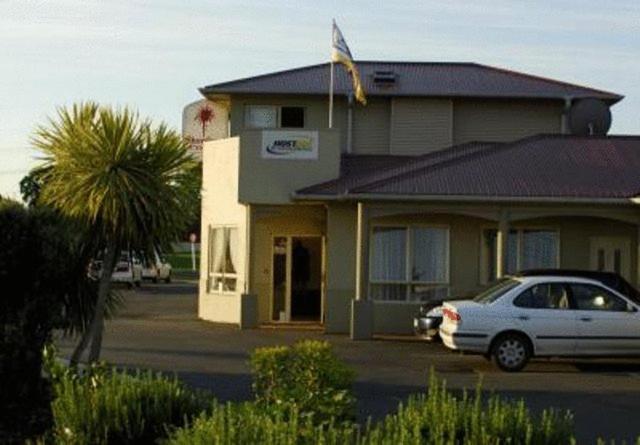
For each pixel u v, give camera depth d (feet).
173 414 33.17
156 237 53.42
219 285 106.01
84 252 50.75
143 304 135.44
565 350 67.67
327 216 96.27
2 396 42.19
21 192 54.24
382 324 94.07
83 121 53.26
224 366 67.77
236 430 25.77
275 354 36.86
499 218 87.66
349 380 37.42
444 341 69.97
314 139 97.76
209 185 106.63
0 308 45.09
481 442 26.37
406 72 120.26
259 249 104.12
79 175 52.11
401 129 114.42
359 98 103.55
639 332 67.72
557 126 116.06
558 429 27.35
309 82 115.24
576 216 89.45
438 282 94.84
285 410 32.27
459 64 123.75
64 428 33.06
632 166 91.81
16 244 45.44
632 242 93.86
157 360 70.95
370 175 97.04
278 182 97.81
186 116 120.57
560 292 68.33
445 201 87.25
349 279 94.58
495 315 67.67
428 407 27.71
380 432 26.71
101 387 33.88
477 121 115.65
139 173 52.65
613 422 48.93
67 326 46.70
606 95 115.34
